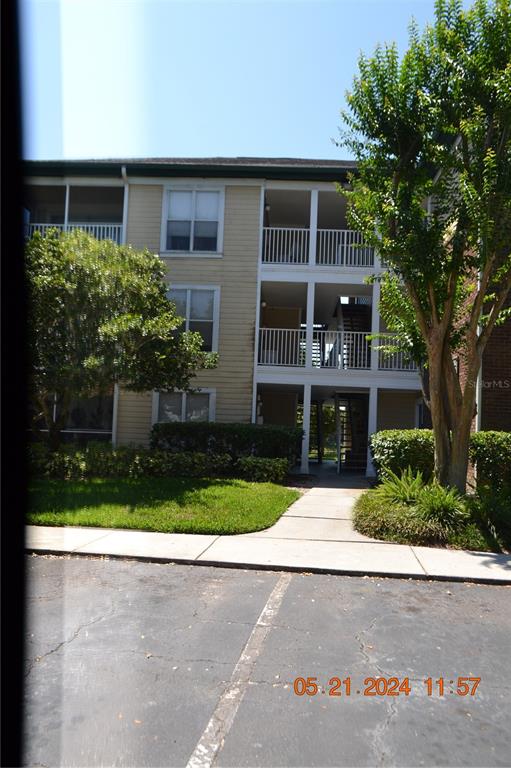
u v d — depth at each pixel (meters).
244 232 16.22
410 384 15.62
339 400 18.84
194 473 12.54
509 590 5.52
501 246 7.68
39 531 7.38
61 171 16.19
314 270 16.02
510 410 11.77
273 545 6.93
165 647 4.03
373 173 8.68
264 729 3.04
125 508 8.56
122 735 2.95
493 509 7.48
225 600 5.06
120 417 16.08
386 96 8.20
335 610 4.87
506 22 7.46
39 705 3.22
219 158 18.55
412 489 8.27
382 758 2.80
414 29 8.14
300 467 16.20
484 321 9.26
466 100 7.81
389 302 9.71
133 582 5.54
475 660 3.91
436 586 5.62
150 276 12.73
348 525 8.23
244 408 15.88
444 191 8.37
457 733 3.03
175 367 12.25
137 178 16.36
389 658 3.92
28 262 10.91
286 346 17.89
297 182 16.20
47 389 11.66
